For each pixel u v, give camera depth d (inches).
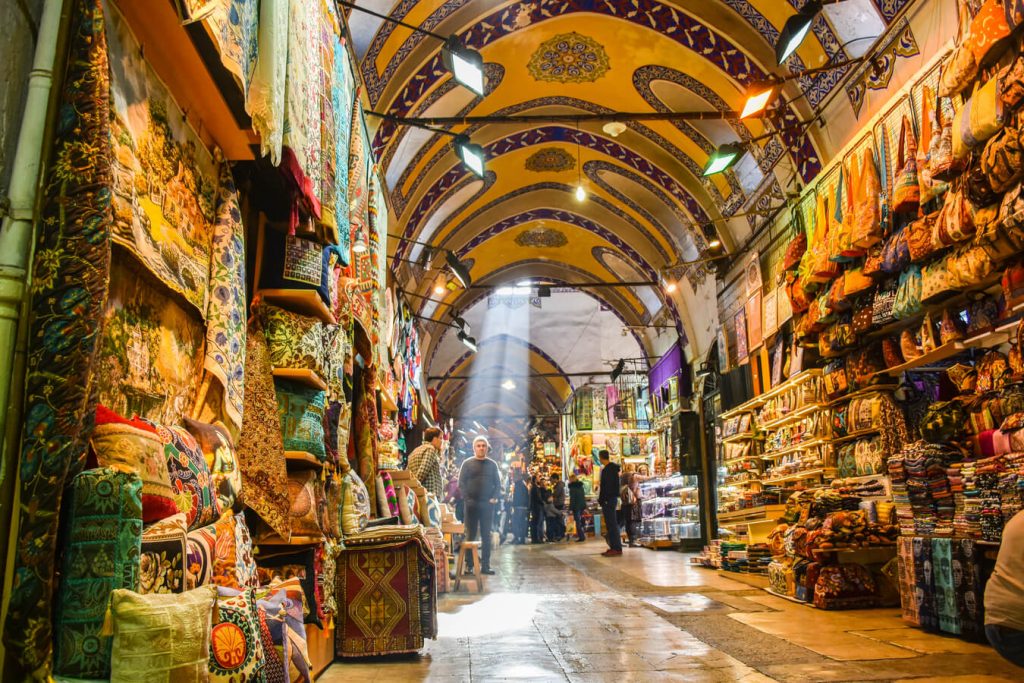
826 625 191.9
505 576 349.4
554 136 462.9
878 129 247.9
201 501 81.4
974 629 162.2
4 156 61.2
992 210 177.8
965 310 217.3
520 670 144.0
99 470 62.4
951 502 176.4
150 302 88.4
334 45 155.7
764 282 380.2
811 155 316.2
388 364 291.6
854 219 248.4
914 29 238.8
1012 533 99.0
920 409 251.3
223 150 112.5
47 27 64.9
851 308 275.3
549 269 695.7
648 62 364.8
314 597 131.4
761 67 318.7
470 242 581.0
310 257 133.6
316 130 130.5
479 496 362.3
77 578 59.5
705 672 139.5
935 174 197.5
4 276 60.1
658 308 632.4
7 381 59.1
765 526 332.8
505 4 320.2
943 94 192.9
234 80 93.2
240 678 67.0
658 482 616.7
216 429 98.5
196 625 63.0
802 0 283.0
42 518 57.3
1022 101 162.4
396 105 327.3
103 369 75.5
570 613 223.1
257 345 123.0
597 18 342.0
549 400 1152.2
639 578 330.3
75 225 62.5
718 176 408.2
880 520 225.1
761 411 379.9
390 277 384.5
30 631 55.6
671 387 591.5
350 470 176.1
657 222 518.0
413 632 157.4
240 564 87.0
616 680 134.3
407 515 218.5
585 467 826.2
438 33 311.1
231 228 110.0
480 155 329.4
